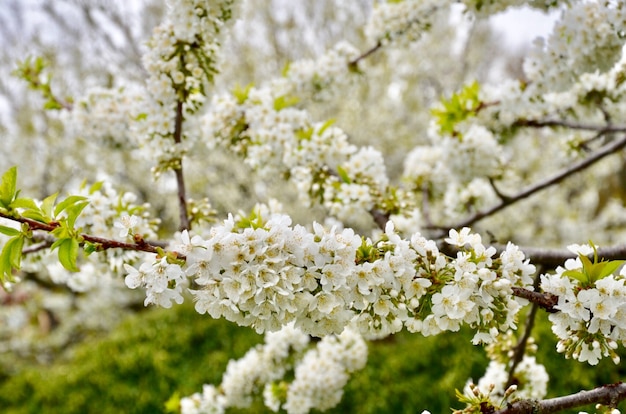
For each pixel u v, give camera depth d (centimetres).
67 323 1113
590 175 849
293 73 389
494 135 404
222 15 259
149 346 858
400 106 996
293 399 351
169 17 259
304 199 312
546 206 799
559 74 291
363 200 281
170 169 283
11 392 842
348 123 930
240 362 373
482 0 316
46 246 251
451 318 144
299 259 135
